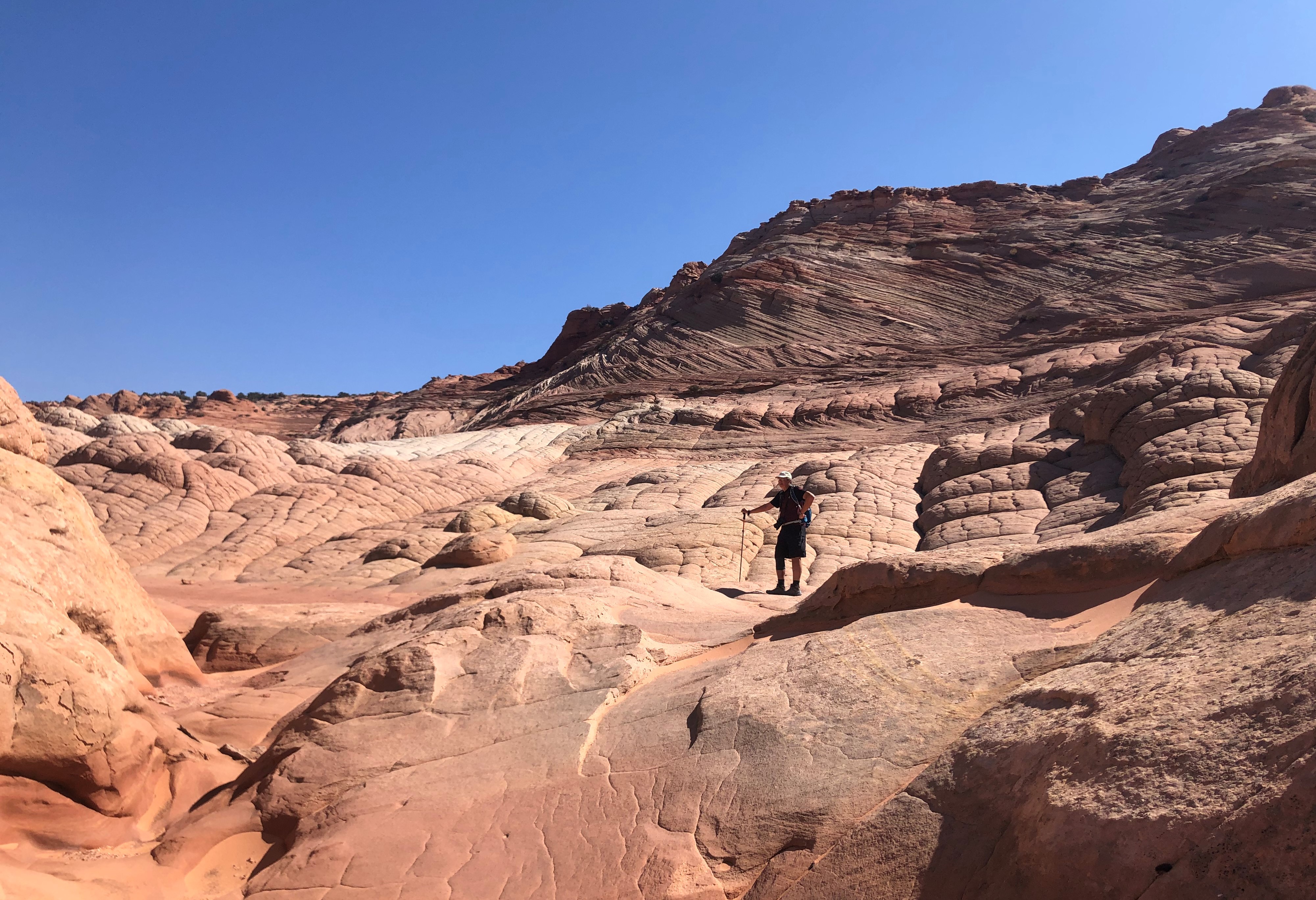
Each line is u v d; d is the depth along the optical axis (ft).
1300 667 8.66
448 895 13.80
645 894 12.30
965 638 15.69
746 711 15.44
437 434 244.22
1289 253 199.41
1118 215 248.52
